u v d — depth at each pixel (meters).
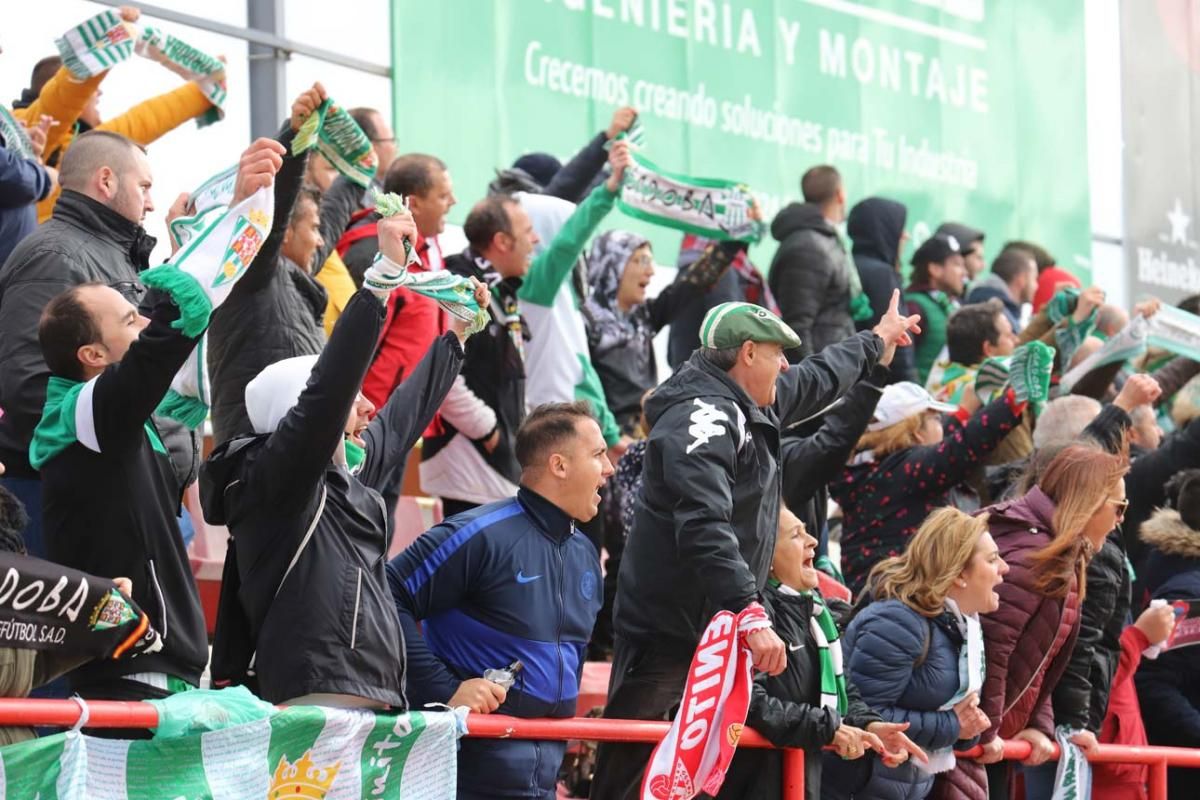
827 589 14.05
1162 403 22.22
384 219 9.69
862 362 12.53
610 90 21.53
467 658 10.84
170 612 9.71
